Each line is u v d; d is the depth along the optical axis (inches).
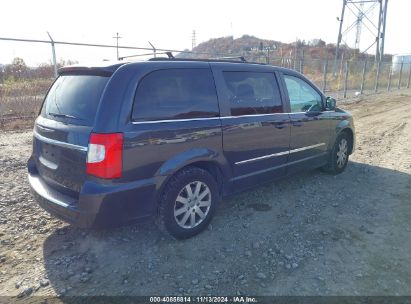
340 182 216.2
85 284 115.3
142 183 123.7
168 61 136.3
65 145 124.1
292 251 135.6
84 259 129.4
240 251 135.3
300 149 193.2
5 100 401.4
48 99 147.3
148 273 121.0
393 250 137.4
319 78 933.2
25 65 412.2
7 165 238.7
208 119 143.6
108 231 149.9
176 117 133.3
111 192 116.5
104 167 115.3
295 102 190.2
